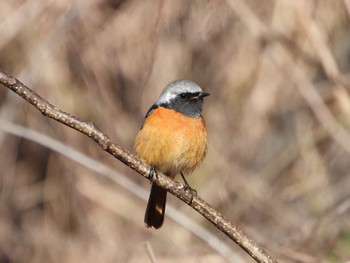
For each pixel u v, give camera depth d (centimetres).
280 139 1473
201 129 960
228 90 1459
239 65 1439
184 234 1341
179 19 1405
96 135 707
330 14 1378
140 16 1409
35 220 1459
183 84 965
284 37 1312
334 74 1274
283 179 1434
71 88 1415
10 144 1447
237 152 1451
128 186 1127
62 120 692
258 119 1465
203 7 1388
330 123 1274
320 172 1409
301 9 1288
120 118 1436
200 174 1417
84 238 1439
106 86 1433
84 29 1414
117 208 1443
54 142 1126
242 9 1296
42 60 1373
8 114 1396
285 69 1309
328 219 1125
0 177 1451
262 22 1322
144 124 959
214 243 1070
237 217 1377
